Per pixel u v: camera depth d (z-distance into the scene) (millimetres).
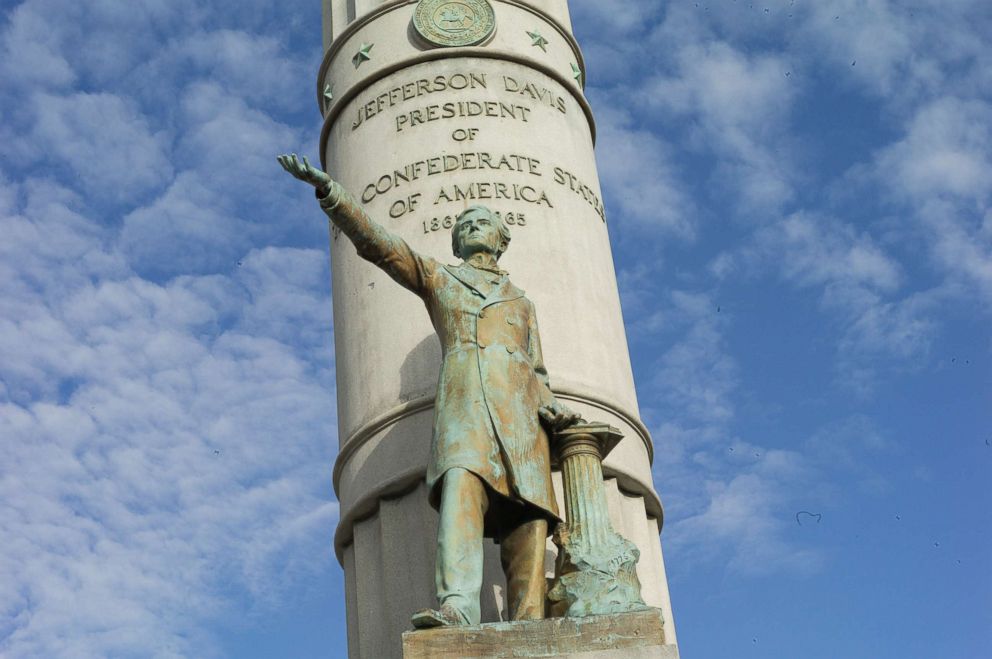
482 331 7266
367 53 9969
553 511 6902
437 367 8656
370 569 8344
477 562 6578
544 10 10336
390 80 9805
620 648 6203
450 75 9734
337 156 9852
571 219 9367
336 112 9992
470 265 7652
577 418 7148
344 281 9406
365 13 10180
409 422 8508
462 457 6824
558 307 8914
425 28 9883
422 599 8008
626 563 6656
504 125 9555
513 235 9086
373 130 9641
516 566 6863
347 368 9086
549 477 6992
